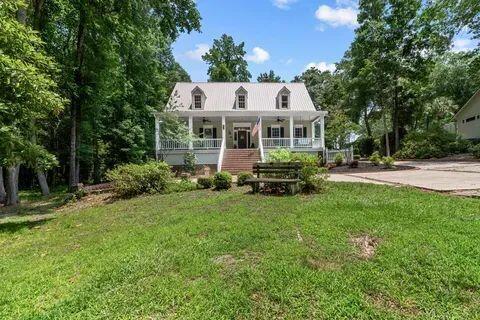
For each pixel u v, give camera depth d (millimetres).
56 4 15109
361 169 18625
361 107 32156
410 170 15938
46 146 21547
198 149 22359
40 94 7547
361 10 27000
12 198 12906
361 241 4398
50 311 3113
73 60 16516
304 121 28031
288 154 15172
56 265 4398
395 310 2852
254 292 3227
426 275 3352
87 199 11227
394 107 29938
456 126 33062
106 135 21953
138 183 10508
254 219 5766
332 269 3604
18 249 5559
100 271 3924
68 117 18344
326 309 2887
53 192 18438
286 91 26234
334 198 7254
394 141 32562
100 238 5617
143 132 22625
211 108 26219
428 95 32562
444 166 16656
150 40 21094
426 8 19031
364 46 26828
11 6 7504
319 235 4637
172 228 5578
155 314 2961
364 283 3266
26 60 7977
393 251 3906
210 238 4836
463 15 18156
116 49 17656
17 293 3580
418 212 5559
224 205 7344
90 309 3086
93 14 14352
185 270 3760
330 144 38281
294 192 8258
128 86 21281
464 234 4402
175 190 10852
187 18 14281
